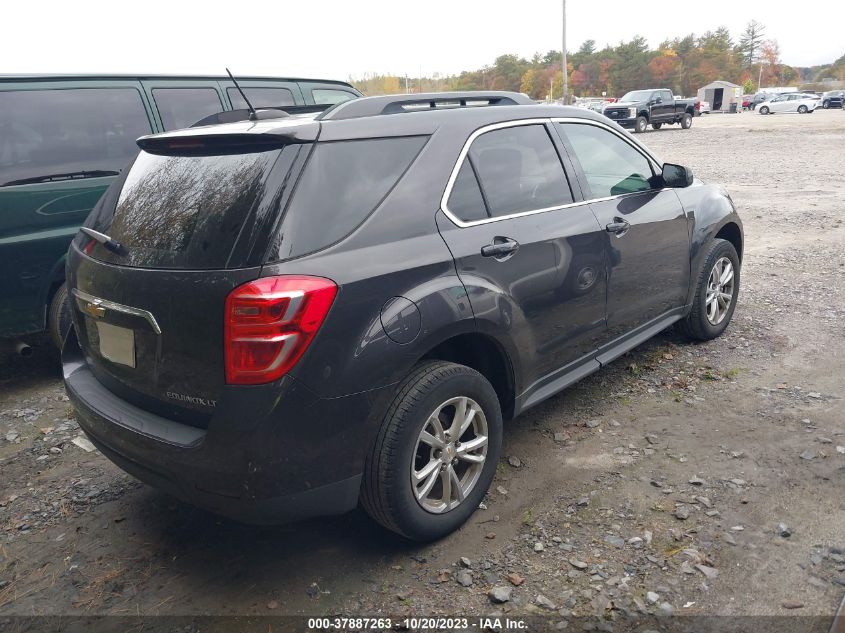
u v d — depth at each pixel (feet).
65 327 11.10
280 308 7.70
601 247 12.30
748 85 368.48
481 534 9.93
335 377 8.14
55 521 10.95
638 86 373.61
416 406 8.89
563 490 10.89
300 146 8.48
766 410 13.14
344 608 8.64
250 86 21.90
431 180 9.71
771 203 36.99
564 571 9.02
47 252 16.08
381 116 9.61
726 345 16.60
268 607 8.73
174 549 10.07
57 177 16.38
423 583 9.00
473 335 10.19
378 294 8.52
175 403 8.55
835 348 16.05
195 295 8.02
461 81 416.05
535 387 11.46
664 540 9.50
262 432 7.84
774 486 10.61
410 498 9.09
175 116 19.31
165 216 8.89
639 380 14.88
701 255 15.62
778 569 8.79
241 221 8.11
